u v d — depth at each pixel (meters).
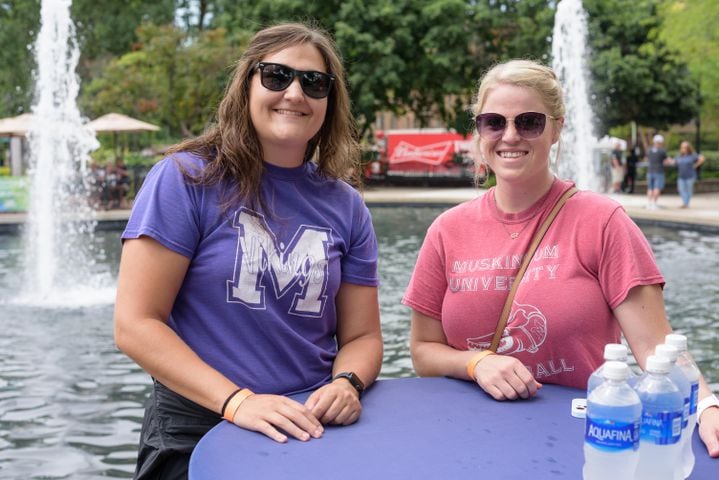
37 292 9.19
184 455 2.36
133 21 33.56
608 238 2.49
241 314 2.39
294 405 2.16
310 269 2.45
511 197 2.66
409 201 21.22
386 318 7.46
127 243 2.35
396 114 29.02
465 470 1.88
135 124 20.98
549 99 2.61
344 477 1.84
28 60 32.28
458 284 2.70
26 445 4.39
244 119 2.45
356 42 24.72
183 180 2.38
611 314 2.54
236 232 2.39
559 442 2.05
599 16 26.91
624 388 1.73
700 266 10.52
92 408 5.01
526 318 2.56
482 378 2.44
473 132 2.87
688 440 1.92
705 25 18.89
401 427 2.17
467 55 26.23
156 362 2.27
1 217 17.17
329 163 2.64
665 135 40.00
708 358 5.99
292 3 25.11
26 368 5.92
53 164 15.95
